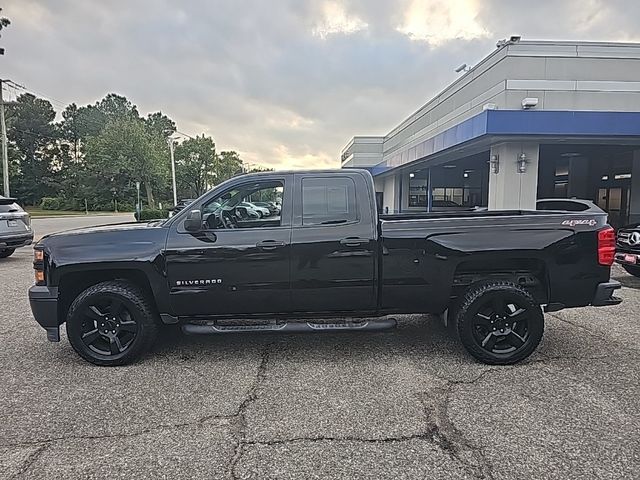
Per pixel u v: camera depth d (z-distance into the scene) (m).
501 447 2.91
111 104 90.56
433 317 5.99
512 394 3.69
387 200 32.38
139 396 3.73
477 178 28.11
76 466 2.75
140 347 4.41
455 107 17.44
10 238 11.18
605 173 18.88
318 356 4.61
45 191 76.56
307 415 3.37
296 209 4.45
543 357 4.53
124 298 4.36
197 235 4.38
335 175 4.49
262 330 4.48
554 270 4.37
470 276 4.58
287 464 2.75
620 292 7.52
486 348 4.35
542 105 12.72
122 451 2.91
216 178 71.12
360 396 3.69
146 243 4.37
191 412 3.44
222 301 4.39
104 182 64.25
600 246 4.39
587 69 12.73
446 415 3.35
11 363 4.50
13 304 7.02
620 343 4.93
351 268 4.37
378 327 4.50
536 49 12.70
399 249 4.36
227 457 2.83
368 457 2.82
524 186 13.07
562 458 2.78
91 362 4.42
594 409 3.41
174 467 2.73
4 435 3.13
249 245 4.33
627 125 11.84
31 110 78.19
